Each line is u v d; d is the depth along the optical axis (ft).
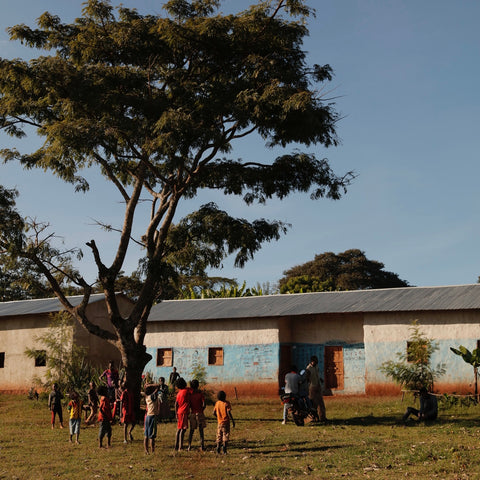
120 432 62.28
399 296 93.81
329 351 95.71
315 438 54.90
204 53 64.75
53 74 60.23
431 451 46.06
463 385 81.92
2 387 109.70
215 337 99.91
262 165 71.00
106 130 59.06
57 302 115.75
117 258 69.21
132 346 68.23
